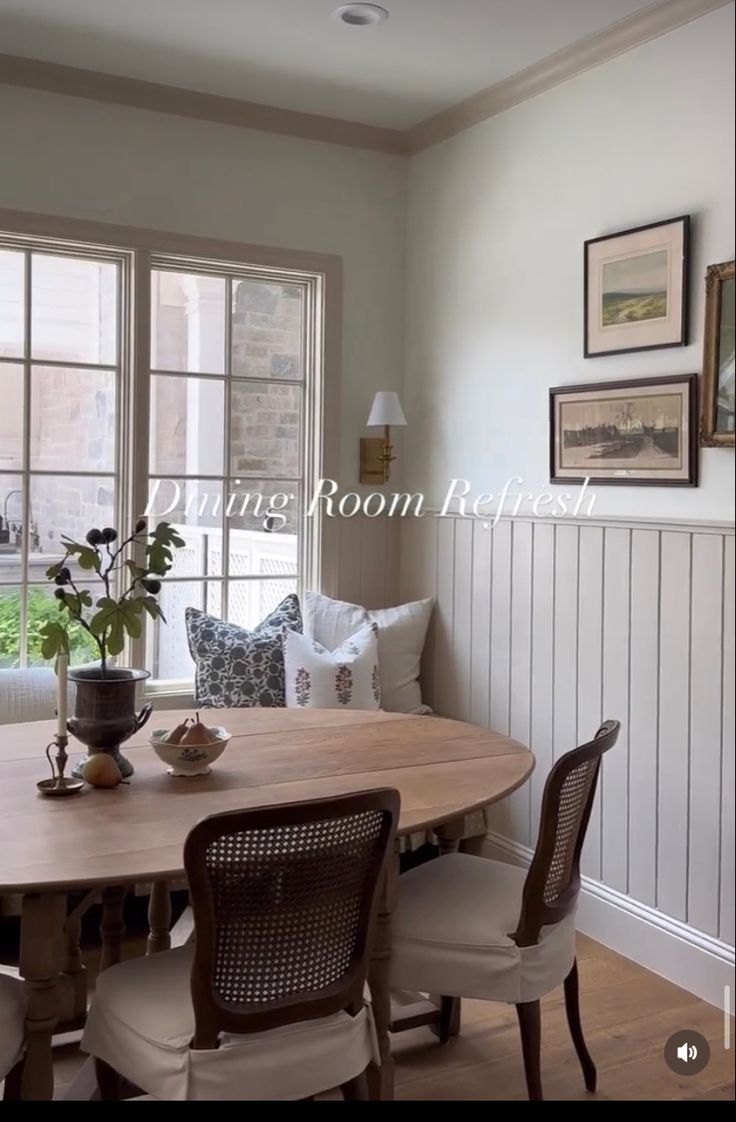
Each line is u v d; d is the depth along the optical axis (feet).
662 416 9.78
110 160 11.73
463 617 12.67
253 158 12.57
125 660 12.33
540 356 11.41
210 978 5.57
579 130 10.82
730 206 9.13
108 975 6.43
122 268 12.07
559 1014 9.18
